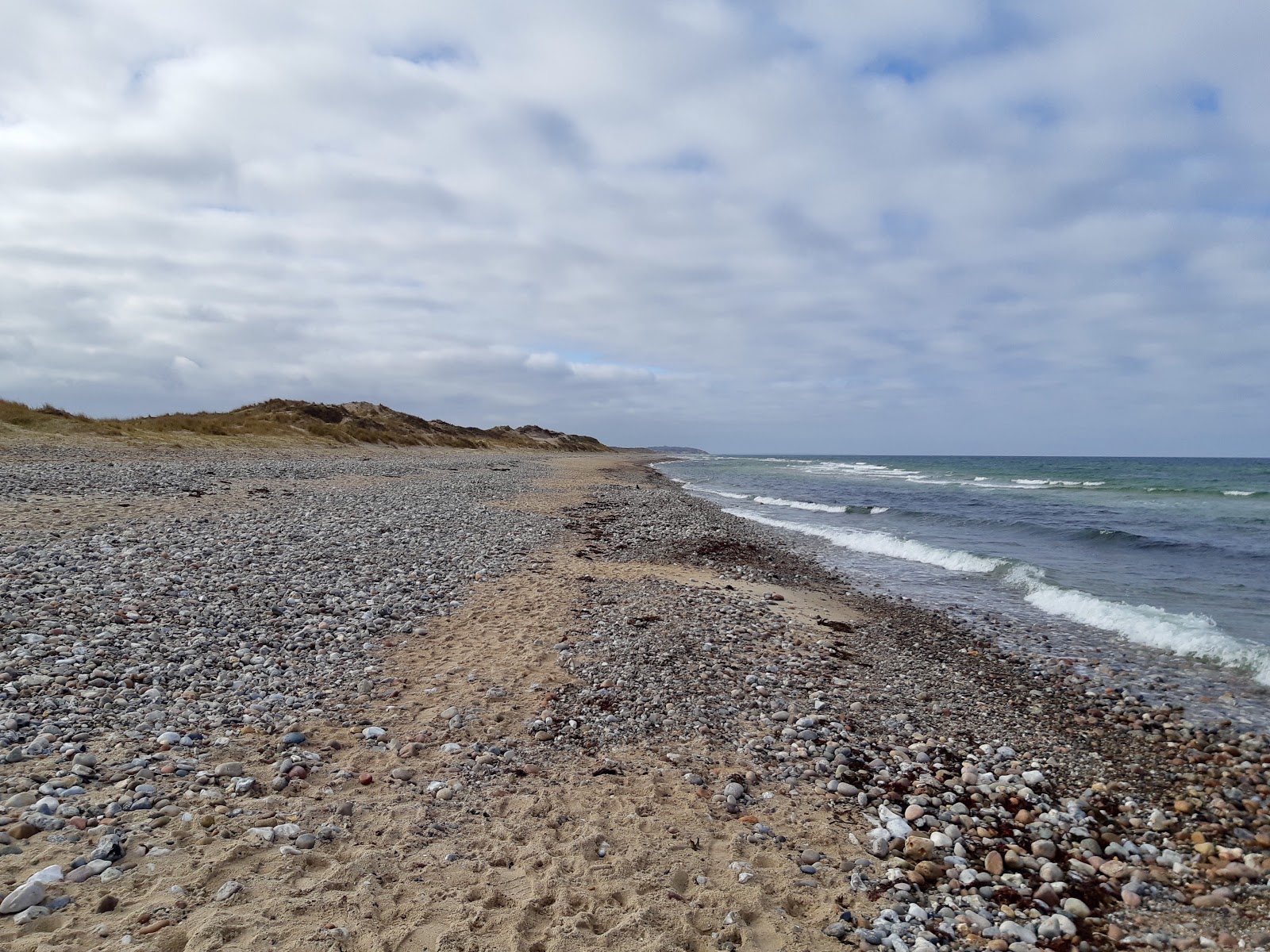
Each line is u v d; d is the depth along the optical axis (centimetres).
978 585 1523
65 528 1275
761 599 1303
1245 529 2242
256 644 809
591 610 1100
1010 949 410
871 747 695
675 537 2003
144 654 727
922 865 481
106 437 2995
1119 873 495
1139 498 3503
